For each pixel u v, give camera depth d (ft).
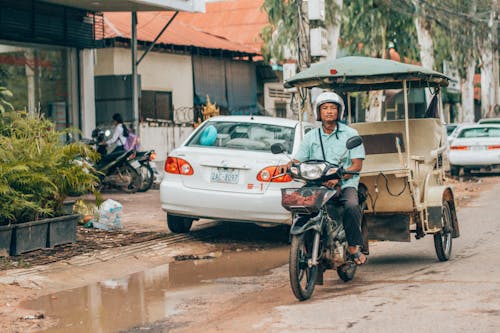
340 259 24.54
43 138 34.35
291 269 22.70
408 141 28.53
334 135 24.90
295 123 36.35
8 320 21.83
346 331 18.97
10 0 52.19
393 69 28.04
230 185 33.30
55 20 56.29
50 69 57.72
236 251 33.60
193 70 88.07
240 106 96.27
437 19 99.19
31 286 26.03
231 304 23.50
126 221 41.01
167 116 83.71
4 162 31.27
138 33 78.38
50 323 21.61
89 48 60.23
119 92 71.92
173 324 21.18
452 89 154.61
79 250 31.78
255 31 115.03
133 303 23.95
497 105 144.15
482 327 18.70
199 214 33.99
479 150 78.02
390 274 27.53
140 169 55.83
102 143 57.11
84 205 36.55
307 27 46.88
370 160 31.30
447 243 30.12
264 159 33.04
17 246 30.12
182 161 34.32
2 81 53.21
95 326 21.22
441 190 29.50
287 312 21.49
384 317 20.17
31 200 31.50
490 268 27.50
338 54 111.86
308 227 23.07
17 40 53.57
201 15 122.72
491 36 137.69
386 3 88.07
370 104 71.00
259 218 33.04
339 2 66.54
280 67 103.24
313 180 23.75
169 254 32.60
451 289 23.54
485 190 62.64
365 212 29.09
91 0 54.80
